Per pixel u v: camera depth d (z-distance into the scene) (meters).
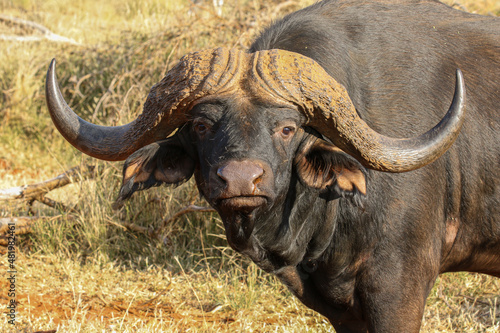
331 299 11.91
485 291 16.80
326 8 12.12
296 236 11.05
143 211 19.83
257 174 8.61
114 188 20.20
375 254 10.98
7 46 33.78
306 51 10.96
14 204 20.58
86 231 18.88
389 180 10.78
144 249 19.00
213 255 18.83
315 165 10.41
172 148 10.59
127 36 30.53
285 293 16.83
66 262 17.66
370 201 10.78
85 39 37.25
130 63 27.61
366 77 11.20
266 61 9.27
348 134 9.52
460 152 11.60
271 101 9.05
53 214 20.84
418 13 12.31
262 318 15.55
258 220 10.70
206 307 16.11
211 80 9.08
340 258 11.26
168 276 17.62
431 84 11.41
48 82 10.02
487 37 12.29
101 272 17.64
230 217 9.62
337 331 13.13
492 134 11.72
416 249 11.01
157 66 26.14
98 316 15.10
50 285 16.73
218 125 9.18
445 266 12.56
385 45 11.52
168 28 27.78
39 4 51.16
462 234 12.09
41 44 34.16
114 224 19.36
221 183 8.77
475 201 11.82
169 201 19.06
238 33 24.88
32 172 26.36
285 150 9.50
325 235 11.10
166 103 9.51
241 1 27.64
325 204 10.95
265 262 11.42
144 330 13.52
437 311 15.20
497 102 11.82
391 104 11.06
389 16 12.00
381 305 11.09
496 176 11.75
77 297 16.11
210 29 25.89
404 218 10.84
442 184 11.38
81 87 29.98
